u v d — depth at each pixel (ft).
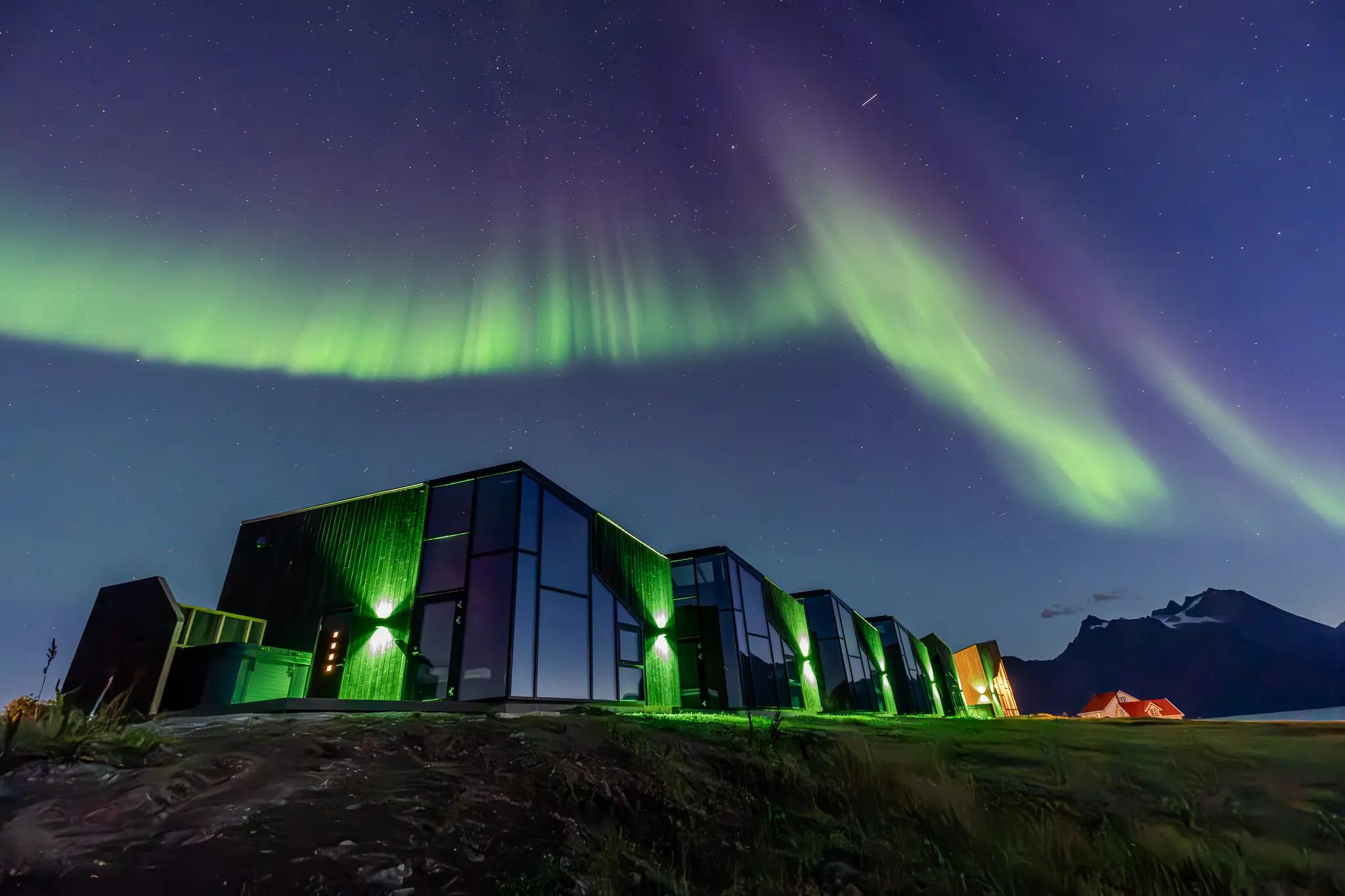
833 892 14.32
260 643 51.65
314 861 12.16
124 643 41.65
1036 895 14.67
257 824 13.44
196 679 40.50
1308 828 18.03
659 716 39.86
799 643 93.20
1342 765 23.70
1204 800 20.54
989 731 36.86
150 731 19.21
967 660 181.78
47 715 16.84
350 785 16.48
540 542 50.75
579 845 14.97
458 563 49.11
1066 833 17.88
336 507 56.85
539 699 45.16
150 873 11.01
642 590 65.26
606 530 61.31
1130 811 19.72
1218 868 15.85
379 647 48.70
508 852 13.99
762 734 28.73
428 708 34.78
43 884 10.25
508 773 18.97
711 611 73.15
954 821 18.69
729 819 18.10
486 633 45.37
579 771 19.93
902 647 130.72
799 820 18.48
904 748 28.14
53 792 13.67
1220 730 34.63
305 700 29.32
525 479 51.03
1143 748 28.07
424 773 18.16
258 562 57.11
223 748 18.56
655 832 16.66
